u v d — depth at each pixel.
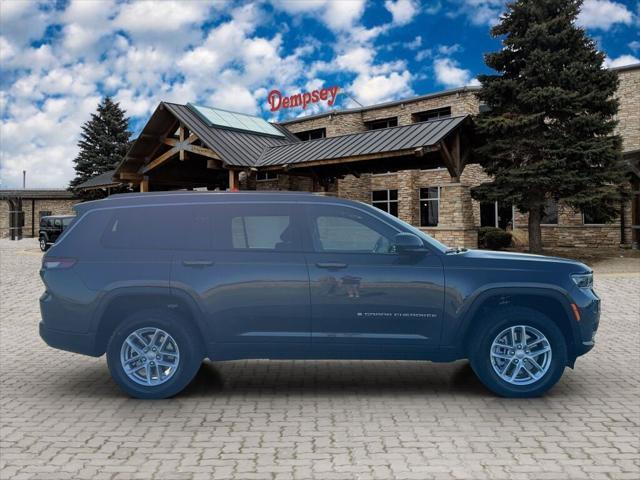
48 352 8.09
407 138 20.20
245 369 7.02
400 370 6.95
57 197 53.66
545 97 18.88
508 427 4.84
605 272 16.92
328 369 7.02
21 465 4.09
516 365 5.67
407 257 5.68
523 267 5.70
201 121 25.86
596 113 18.94
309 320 5.61
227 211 5.86
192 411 5.33
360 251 5.75
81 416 5.20
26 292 14.48
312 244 5.74
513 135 19.69
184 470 3.99
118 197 6.01
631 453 4.25
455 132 20.34
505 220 28.98
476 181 29.81
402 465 4.05
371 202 33.44
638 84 26.47
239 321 5.63
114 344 5.66
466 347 5.78
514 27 20.11
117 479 3.86
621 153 19.00
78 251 5.80
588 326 5.68
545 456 4.20
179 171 29.14
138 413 5.28
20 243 40.16
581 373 6.71
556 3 19.78
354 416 5.16
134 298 5.82
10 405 5.55
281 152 23.70
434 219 30.98
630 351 7.89
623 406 5.43
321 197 5.90
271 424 4.95
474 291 5.59
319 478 3.85
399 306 5.59
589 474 3.89
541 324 5.58
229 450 4.36
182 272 5.65
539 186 19.08
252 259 5.69
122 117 53.72
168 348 5.77
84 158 51.88
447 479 3.82
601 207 18.95
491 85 19.95
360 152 20.38
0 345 8.58
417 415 5.18
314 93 37.09
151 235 5.83
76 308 5.68
